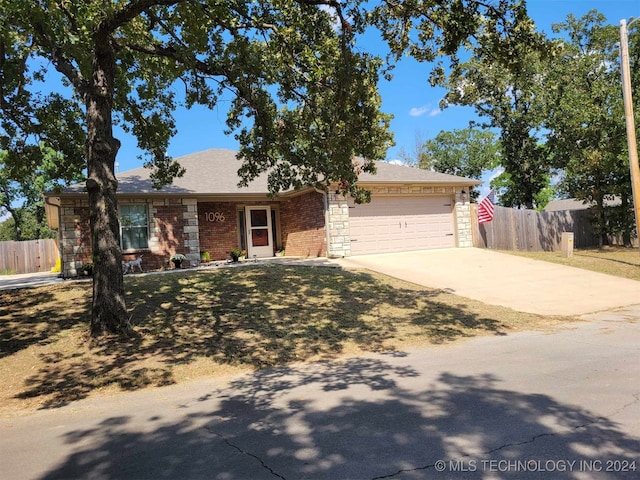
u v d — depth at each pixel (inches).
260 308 415.5
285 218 827.4
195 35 332.2
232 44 358.9
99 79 346.9
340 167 410.0
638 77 840.3
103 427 190.7
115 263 340.2
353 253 716.7
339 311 418.0
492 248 829.8
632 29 840.9
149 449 162.9
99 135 341.4
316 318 393.4
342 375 256.1
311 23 349.7
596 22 914.7
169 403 221.3
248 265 613.3
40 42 415.2
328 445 157.8
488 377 235.0
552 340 323.0
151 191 667.4
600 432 158.6
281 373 269.4
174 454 156.9
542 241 895.7
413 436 161.5
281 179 474.3
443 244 796.6
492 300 476.1
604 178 912.9
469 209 818.8
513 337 340.2
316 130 434.9
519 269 636.1
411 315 412.5
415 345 326.0
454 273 602.5
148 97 491.8
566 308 446.0
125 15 319.9
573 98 832.3
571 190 1219.2
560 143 883.4
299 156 437.1
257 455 152.6
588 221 959.6
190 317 385.1
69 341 331.6
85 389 253.6
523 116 1075.3
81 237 614.9
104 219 338.3
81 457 159.0
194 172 804.0
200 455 154.9
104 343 323.9
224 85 405.7
